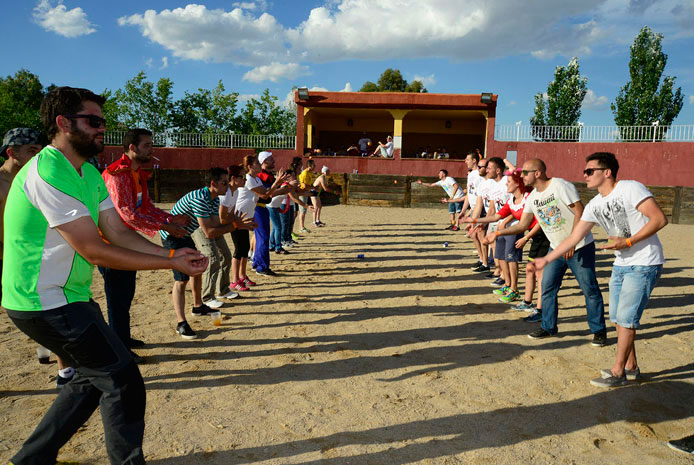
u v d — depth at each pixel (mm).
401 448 3064
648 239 3838
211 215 5641
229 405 3631
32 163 2326
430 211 19609
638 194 3746
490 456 2982
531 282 6102
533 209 5082
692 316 5984
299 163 10750
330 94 23812
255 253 8055
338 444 3105
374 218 16906
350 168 23641
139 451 2412
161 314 5852
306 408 3594
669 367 4398
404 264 9203
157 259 2365
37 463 2471
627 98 33094
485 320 5836
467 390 3926
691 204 16719
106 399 2393
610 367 4410
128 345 4375
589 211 3998
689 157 21516
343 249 10781
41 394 3754
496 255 6938
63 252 2338
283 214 10406
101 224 2660
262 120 36500
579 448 3086
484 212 8703
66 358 2400
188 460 2908
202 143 25422
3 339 4965
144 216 4090
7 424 3293
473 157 8906
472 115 26453
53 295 2324
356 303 6500
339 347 4883
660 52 32312
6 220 2322
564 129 23422
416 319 5840
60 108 2334
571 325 5648
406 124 29109
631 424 3393
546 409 3609
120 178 4012
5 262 2350
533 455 3000
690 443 3062
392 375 4219
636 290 3844
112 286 4219
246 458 2939
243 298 6664
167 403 3648
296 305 6359
